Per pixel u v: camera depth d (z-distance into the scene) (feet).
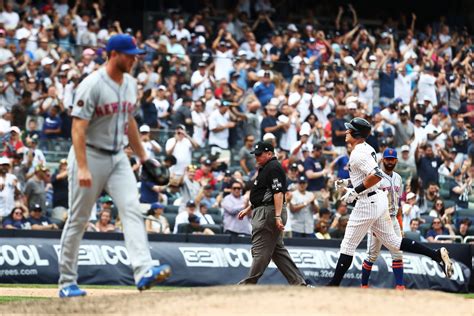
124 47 76.33
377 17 318.24
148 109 191.11
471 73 258.37
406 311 68.28
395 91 219.41
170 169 181.78
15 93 179.93
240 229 160.35
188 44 234.99
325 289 74.18
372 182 105.29
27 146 174.09
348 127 108.06
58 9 232.53
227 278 149.28
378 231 110.22
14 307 72.02
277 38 239.71
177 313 66.39
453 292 159.63
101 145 77.46
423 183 200.03
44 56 186.39
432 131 213.25
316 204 170.19
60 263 80.07
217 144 194.08
